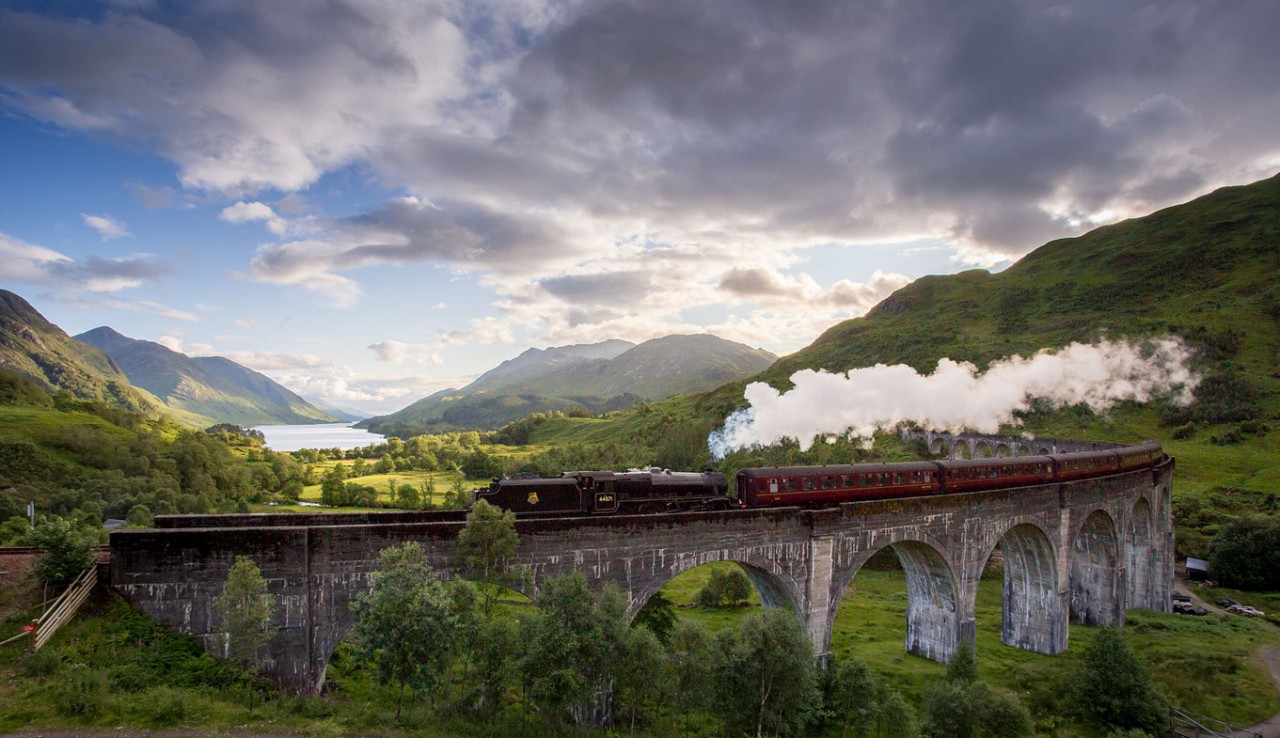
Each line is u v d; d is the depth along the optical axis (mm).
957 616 53656
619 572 38875
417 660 30312
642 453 162375
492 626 33125
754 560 43281
